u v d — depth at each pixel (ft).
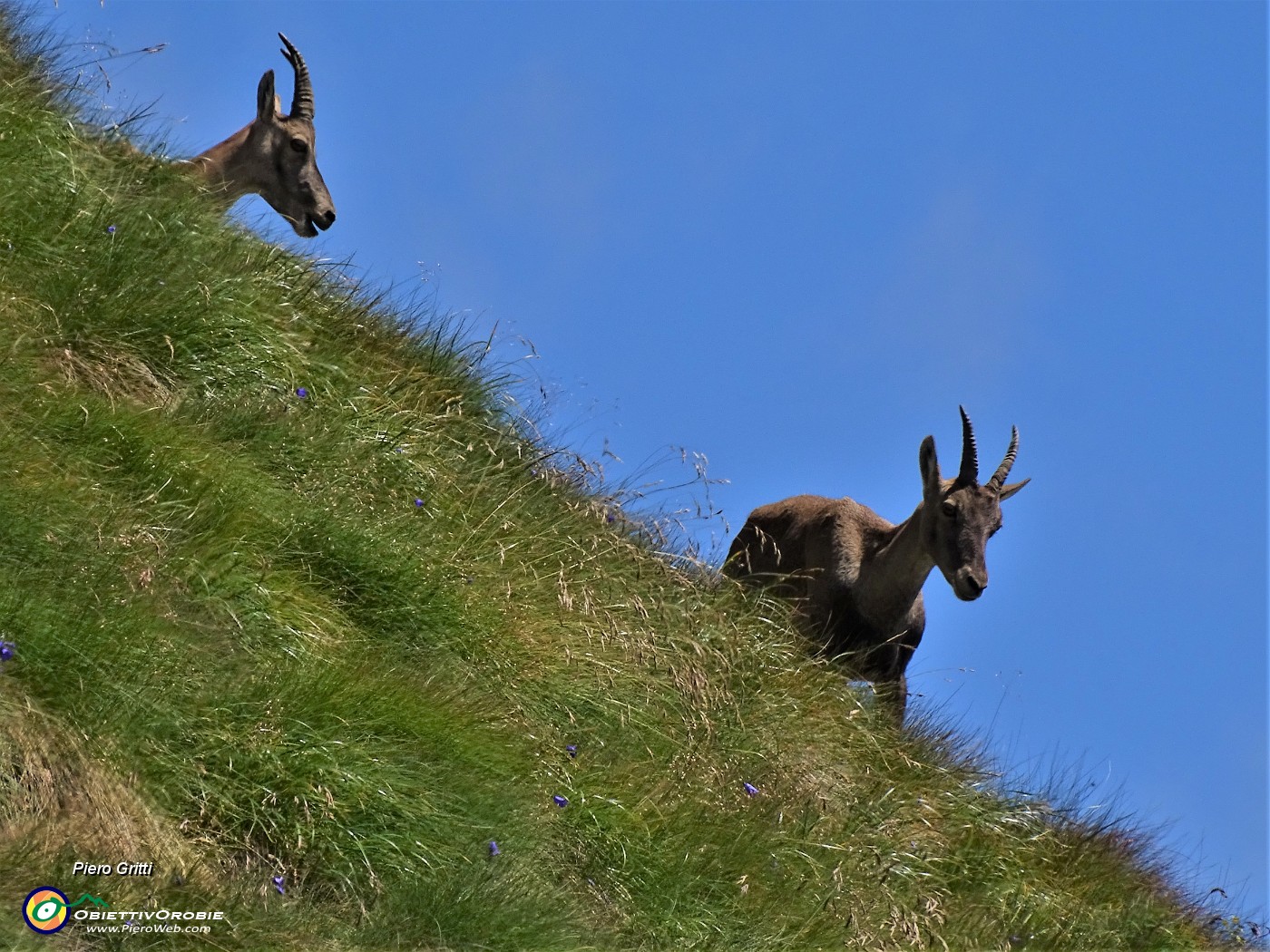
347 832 71.61
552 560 107.55
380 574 90.94
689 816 90.17
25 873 59.93
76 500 77.36
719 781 96.99
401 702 79.30
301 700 74.84
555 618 100.94
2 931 57.52
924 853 107.55
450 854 74.38
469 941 70.33
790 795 101.24
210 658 74.49
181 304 102.58
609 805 86.48
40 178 106.52
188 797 68.33
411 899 70.44
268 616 80.89
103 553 74.43
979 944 101.81
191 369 100.94
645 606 109.91
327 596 87.66
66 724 65.72
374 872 71.41
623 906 82.48
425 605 91.30
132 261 103.19
